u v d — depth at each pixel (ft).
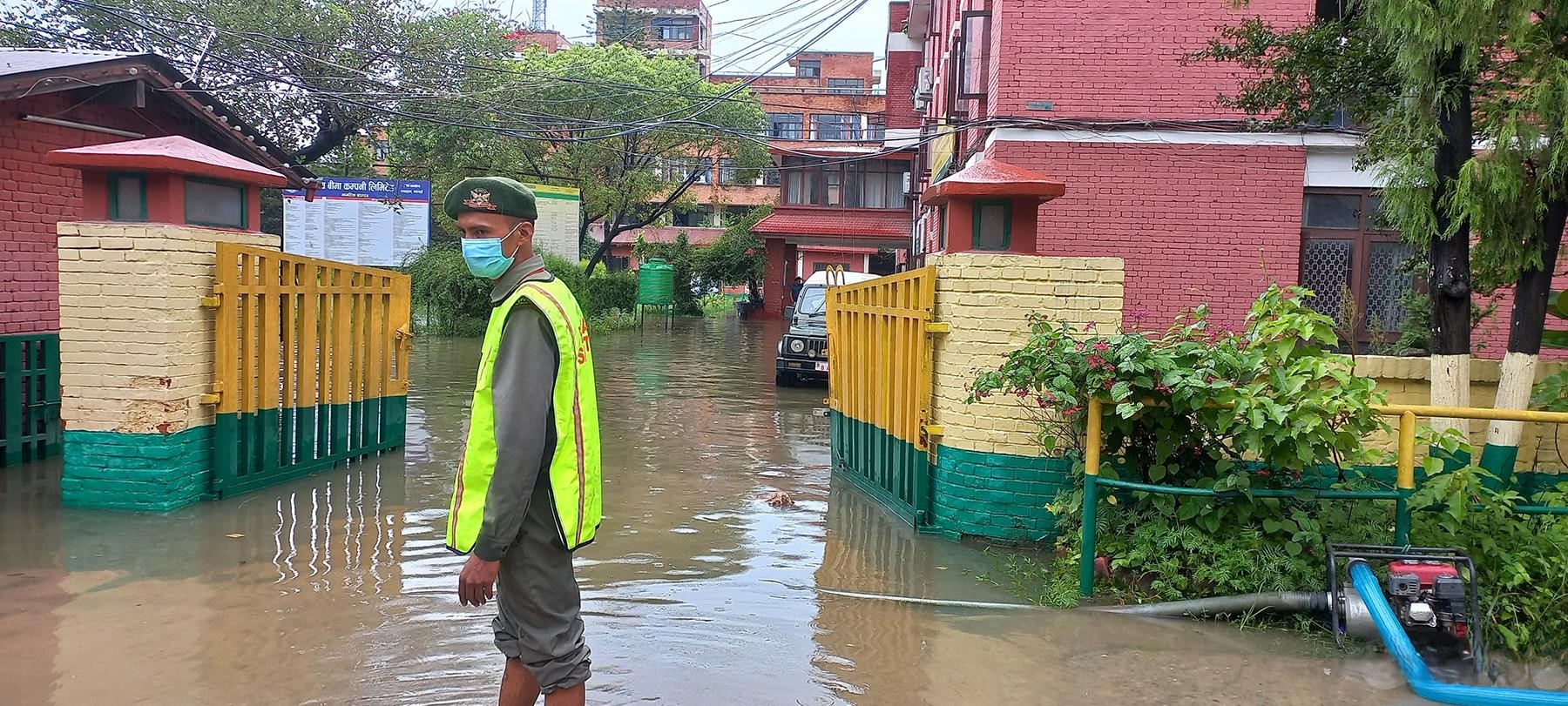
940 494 22.20
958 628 16.55
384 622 16.15
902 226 121.19
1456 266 20.04
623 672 14.42
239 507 23.17
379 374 29.53
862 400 27.07
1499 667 15.08
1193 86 38.27
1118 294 20.71
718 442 34.47
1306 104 27.78
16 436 27.02
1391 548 15.71
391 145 91.45
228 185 24.12
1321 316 17.20
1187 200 38.60
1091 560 17.65
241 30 57.31
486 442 10.41
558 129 90.43
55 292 30.01
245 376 24.13
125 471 22.36
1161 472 17.74
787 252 130.00
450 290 74.79
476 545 10.02
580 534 10.86
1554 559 16.02
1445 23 18.43
